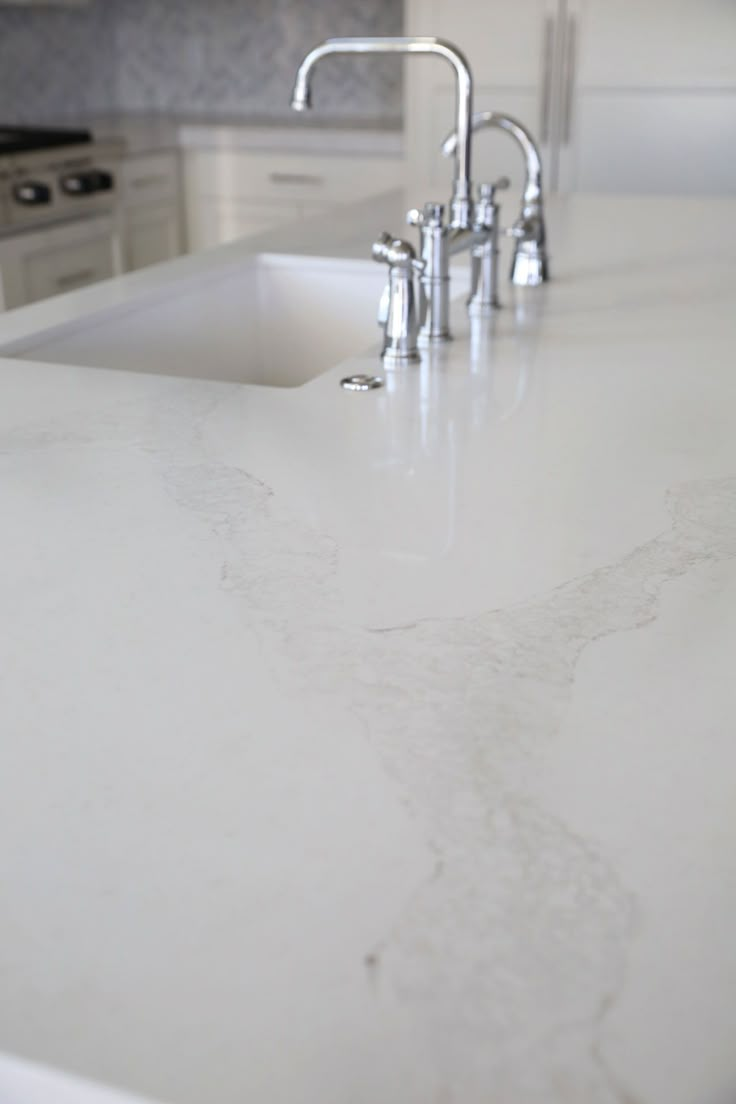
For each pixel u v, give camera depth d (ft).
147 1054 1.46
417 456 3.56
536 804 1.93
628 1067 1.45
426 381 4.36
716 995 1.55
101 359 5.38
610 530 3.01
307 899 1.72
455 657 2.38
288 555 2.84
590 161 12.48
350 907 1.71
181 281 5.94
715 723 2.15
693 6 11.64
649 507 3.16
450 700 2.23
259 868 1.78
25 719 2.16
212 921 1.68
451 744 2.09
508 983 1.57
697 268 6.26
